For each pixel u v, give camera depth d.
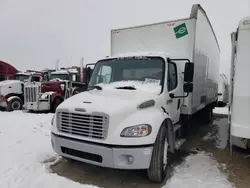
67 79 12.52
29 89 9.65
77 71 13.05
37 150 4.44
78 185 2.93
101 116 2.87
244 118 3.17
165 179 3.29
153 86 3.85
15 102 10.52
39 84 9.91
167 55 4.29
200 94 5.71
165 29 4.89
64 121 3.21
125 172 3.54
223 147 5.09
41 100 9.76
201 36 5.30
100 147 2.82
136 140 2.80
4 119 7.91
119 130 2.83
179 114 4.70
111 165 2.83
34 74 12.09
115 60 4.43
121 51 5.40
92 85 4.53
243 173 3.56
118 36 5.46
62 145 3.21
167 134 3.58
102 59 4.66
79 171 3.56
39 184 2.93
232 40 4.04
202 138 5.98
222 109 13.23
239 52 3.22
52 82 10.69
